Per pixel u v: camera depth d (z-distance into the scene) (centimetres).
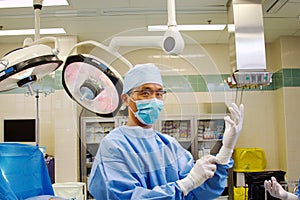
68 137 484
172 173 138
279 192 252
